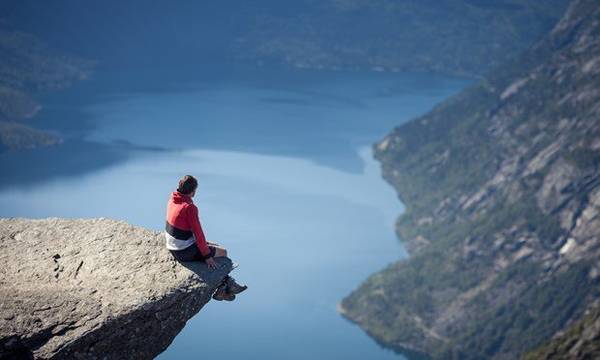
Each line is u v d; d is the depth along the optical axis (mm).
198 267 12664
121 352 11398
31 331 10750
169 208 12711
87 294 11656
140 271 12352
